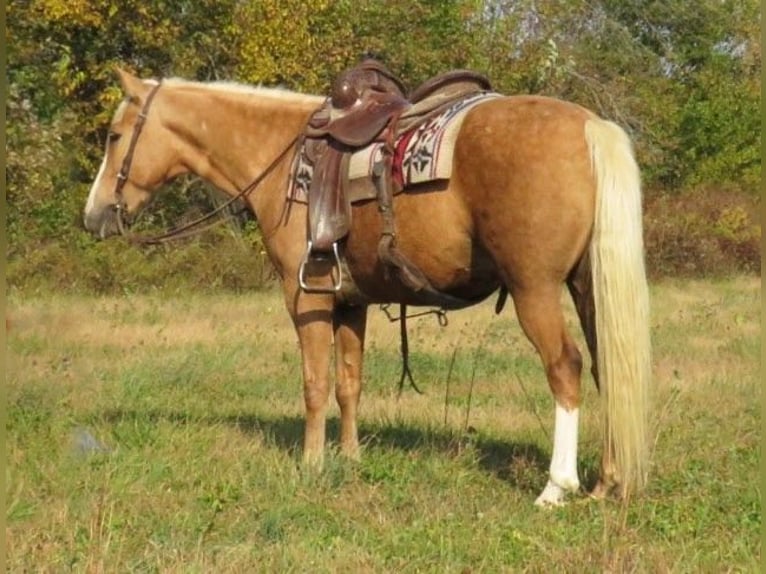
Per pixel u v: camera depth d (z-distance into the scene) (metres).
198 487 6.69
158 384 10.51
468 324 15.43
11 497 6.27
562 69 26.17
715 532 5.79
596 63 31.69
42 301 17.94
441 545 5.59
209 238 22.45
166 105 7.58
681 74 37.78
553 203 5.91
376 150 6.55
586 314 6.21
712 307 18.00
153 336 13.81
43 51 20.98
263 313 16.80
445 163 6.20
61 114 19.38
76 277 20.47
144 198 7.70
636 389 5.84
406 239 6.41
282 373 11.41
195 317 16.16
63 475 6.82
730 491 6.41
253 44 22.53
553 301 6.04
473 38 24.50
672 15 38.12
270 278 21.89
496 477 6.93
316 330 7.01
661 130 31.58
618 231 5.84
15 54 14.15
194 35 22.89
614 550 5.34
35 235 20.53
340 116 6.82
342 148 6.72
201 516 6.12
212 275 21.50
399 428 8.37
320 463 6.89
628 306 5.82
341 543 5.64
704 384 10.48
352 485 6.70
